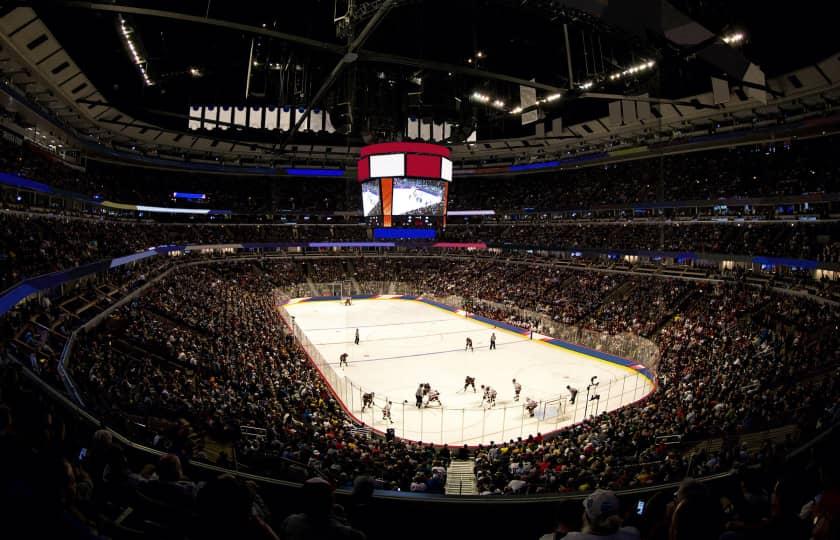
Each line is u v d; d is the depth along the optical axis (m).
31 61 31.84
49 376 12.55
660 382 29.00
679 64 31.88
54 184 41.50
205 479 6.31
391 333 48.47
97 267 34.06
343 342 44.41
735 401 21.03
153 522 4.43
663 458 14.86
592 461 15.32
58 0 17.39
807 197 42.44
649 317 42.12
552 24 38.19
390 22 41.09
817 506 3.46
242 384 23.52
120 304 32.03
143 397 17.98
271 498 5.99
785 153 49.66
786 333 30.70
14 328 19.27
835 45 31.84
